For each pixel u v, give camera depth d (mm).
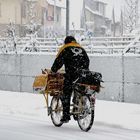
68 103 18422
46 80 19266
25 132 18016
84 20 100500
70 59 18281
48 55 30344
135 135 17297
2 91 31953
